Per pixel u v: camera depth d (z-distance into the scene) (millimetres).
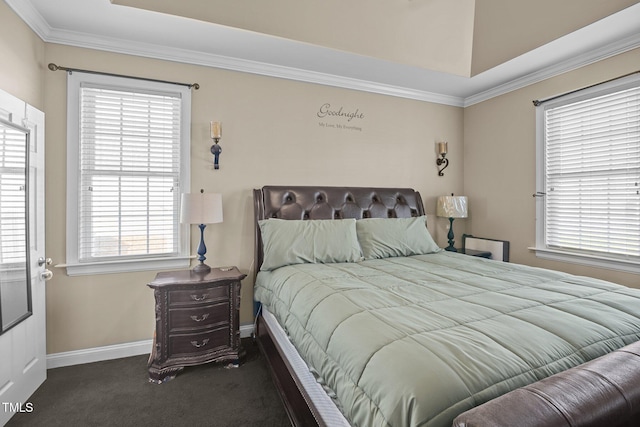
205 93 2746
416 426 793
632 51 2424
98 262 2422
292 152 3059
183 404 1920
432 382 864
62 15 2141
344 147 3283
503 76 3184
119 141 2512
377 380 961
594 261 2686
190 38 2453
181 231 2689
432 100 3701
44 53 2299
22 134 1907
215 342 2316
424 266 2340
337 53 2715
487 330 1143
